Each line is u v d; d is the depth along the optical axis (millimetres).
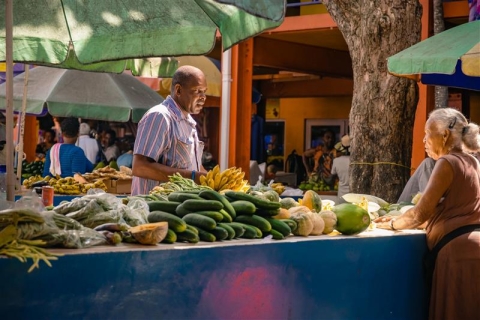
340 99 19203
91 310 3473
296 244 4383
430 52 6980
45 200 5246
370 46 7883
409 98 7914
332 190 14102
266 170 16656
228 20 5055
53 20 5215
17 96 10500
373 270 4902
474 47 6781
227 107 13828
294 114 19938
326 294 4586
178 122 6086
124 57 5266
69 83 10727
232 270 4043
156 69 7754
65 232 3582
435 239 5211
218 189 5387
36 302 3293
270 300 4242
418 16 7953
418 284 5270
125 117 10711
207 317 3928
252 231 4316
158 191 5047
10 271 3221
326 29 12867
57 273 3357
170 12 5332
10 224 3408
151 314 3693
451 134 5242
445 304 5105
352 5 7992
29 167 12672
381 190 7844
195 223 4129
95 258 3480
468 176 5121
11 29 4676
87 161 10734
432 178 5137
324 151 17188
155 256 3701
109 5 5309
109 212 3984
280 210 4641
